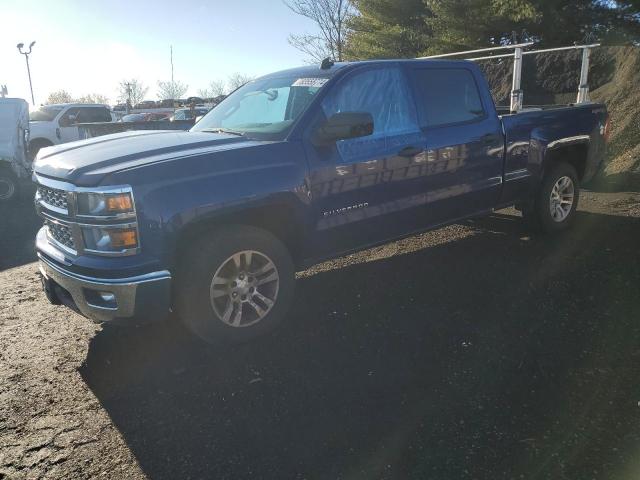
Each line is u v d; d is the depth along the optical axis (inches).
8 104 437.1
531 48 538.6
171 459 104.9
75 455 107.8
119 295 127.4
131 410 122.0
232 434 111.2
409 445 104.3
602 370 125.4
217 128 179.6
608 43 504.1
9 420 120.6
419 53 652.1
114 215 126.0
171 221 131.0
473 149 192.4
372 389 124.1
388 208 172.9
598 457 97.5
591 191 321.4
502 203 213.0
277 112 169.6
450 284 183.6
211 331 141.9
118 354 148.9
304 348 145.3
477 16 564.7
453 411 114.0
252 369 136.0
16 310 187.8
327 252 166.1
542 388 120.1
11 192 440.5
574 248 212.4
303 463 101.4
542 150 216.5
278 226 159.0
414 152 174.7
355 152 161.6
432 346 141.9
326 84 163.2
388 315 162.2
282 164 147.9
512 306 162.6
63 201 137.0
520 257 206.4
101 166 131.9
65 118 722.8
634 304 157.0
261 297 150.0
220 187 137.1
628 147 367.6
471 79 199.0
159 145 146.7
